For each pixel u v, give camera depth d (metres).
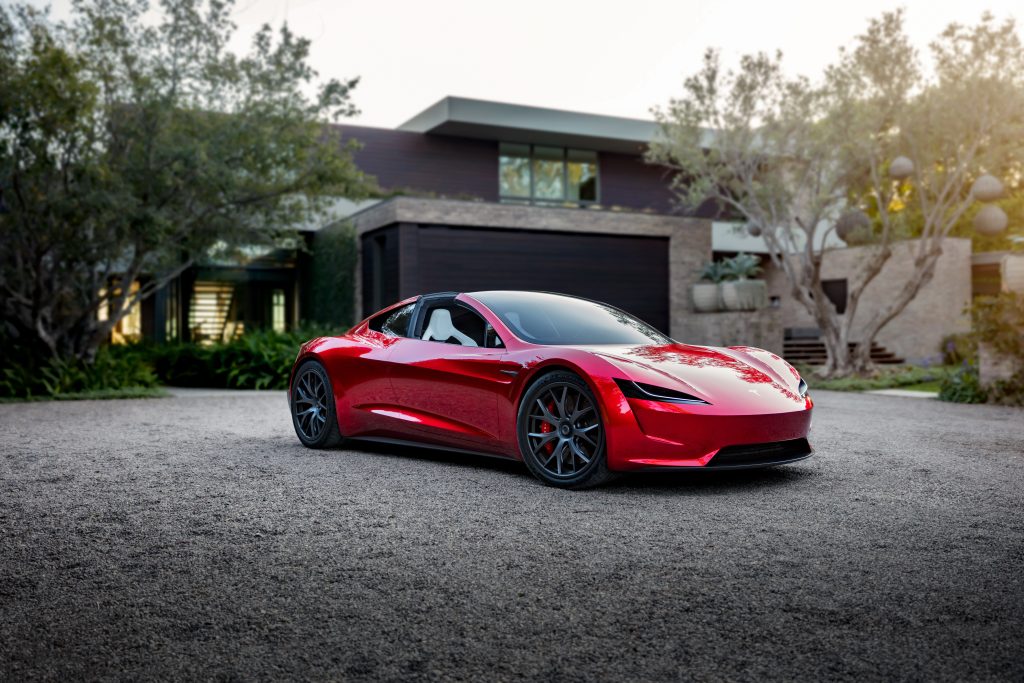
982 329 10.29
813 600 2.67
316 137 12.47
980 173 13.76
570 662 2.20
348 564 3.11
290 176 12.70
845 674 2.11
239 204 12.20
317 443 6.05
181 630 2.46
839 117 13.28
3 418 8.41
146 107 11.10
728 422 4.25
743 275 18.11
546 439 4.56
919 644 2.30
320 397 6.07
